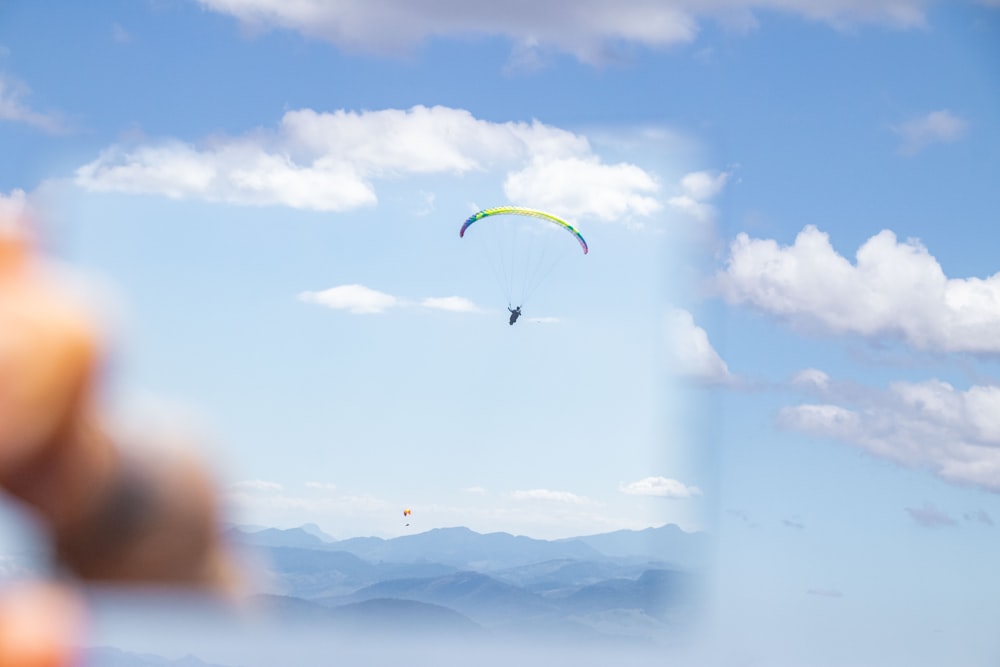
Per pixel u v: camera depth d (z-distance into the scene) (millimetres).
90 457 196
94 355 195
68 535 197
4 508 192
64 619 191
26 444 188
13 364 187
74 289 198
